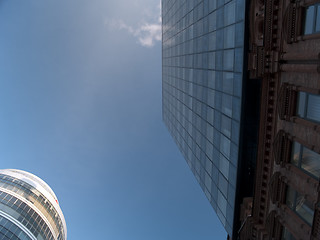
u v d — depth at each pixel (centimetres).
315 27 1080
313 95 1144
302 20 1170
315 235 1059
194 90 2659
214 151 2116
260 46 1405
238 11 1609
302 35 1157
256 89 1580
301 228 1212
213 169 2167
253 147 1642
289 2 1209
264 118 1486
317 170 1136
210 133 2197
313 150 1130
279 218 1400
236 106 1650
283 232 1413
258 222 1567
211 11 2117
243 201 1703
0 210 5144
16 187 5969
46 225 5888
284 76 1319
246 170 1670
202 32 2367
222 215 1998
